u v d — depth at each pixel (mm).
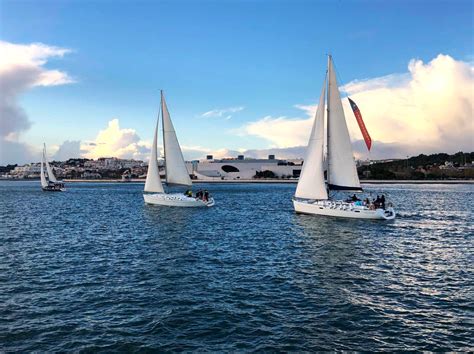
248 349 10961
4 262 20891
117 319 13023
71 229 33469
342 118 37438
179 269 19422
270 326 12469
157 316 13250
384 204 40344
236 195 92875
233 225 35469
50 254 23016
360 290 16016
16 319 13016
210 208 52250
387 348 11055
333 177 38531
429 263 20625
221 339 11570
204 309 13891
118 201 70125
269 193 103500
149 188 53812
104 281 17344
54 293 15688
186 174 51219
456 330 12188
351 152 37625
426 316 13266
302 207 41562
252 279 17609
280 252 23422
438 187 138125
